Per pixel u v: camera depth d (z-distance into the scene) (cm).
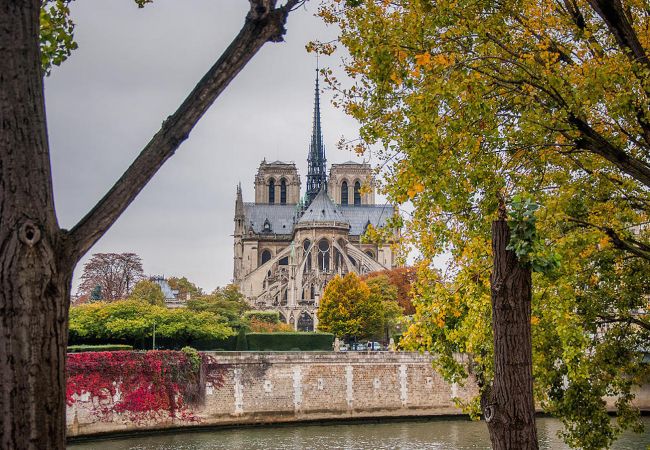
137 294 16962
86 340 10156
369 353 9044
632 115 2162
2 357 877
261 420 8575
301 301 19075
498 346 1614
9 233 892
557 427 7181
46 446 886
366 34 2038
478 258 2280
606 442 2847
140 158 994
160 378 8006
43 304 896
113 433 7600
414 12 2055
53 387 899
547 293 2389
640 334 3019
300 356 8862
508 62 2197
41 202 914
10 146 905
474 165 2114
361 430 7925
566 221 2314
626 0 2222
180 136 1005
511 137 2175
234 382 8562
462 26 2041
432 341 2467
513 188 2275
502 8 2242
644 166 2119
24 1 930
